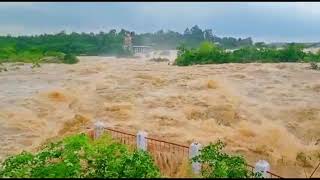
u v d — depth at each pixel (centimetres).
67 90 2425
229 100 2092
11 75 3167
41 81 2830
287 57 3894
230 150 1424
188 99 2125
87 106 2042
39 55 4884
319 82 2561
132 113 1878
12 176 747
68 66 3819
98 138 1110
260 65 3362
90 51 6912
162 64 4050
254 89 2375
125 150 808
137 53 7150
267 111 1914
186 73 2995
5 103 2102
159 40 8038
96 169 751
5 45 5556
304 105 1997
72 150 801
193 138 1538
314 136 1603
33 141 1543
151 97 2189
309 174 1272
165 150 1096
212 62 3938
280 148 1471
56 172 724
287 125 1717
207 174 820
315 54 4016
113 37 7344
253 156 1390
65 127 1728
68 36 7325
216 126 1691
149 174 730
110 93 2316
